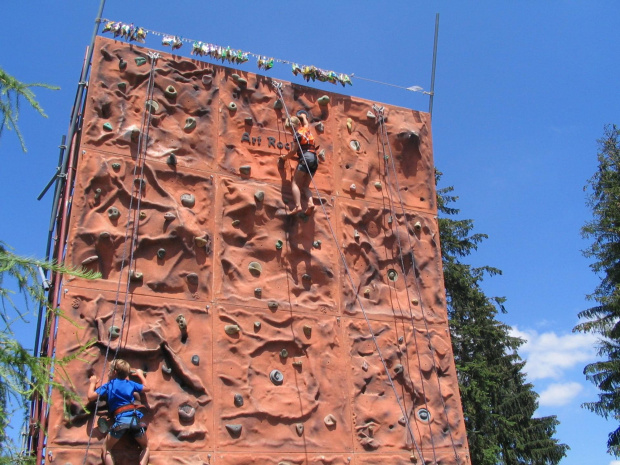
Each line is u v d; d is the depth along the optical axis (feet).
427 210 35.94
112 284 26.53
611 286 70.13
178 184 29.60
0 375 18.69
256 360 28.25
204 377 26.78
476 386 71.77
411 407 30.91
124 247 27.25
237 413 26.76
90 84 29.27
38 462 22.99
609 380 66.80
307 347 29.58
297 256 31.14
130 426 23.08
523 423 81.25
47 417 23.65
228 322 28.17
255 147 32.22
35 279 20.30
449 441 31.01
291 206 31.94
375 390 30.40
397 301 32.89
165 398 25.63
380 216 34.30
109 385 23.75
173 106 30.86
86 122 28.58
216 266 28.99
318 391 28.91
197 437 25.63
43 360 19.86
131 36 31.04
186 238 28.63
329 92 35.53
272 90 33.83
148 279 27.30
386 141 36.11
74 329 25.22
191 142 30.60
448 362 32.94
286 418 27.66
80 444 23.45
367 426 29.32
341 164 34.30
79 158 27.86
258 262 30.04
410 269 34.04
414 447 29.96
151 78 30.63
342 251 32.45
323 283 31.27
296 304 30.12
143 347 26.00
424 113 38.01
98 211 27.48
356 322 31.30
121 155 28.73
